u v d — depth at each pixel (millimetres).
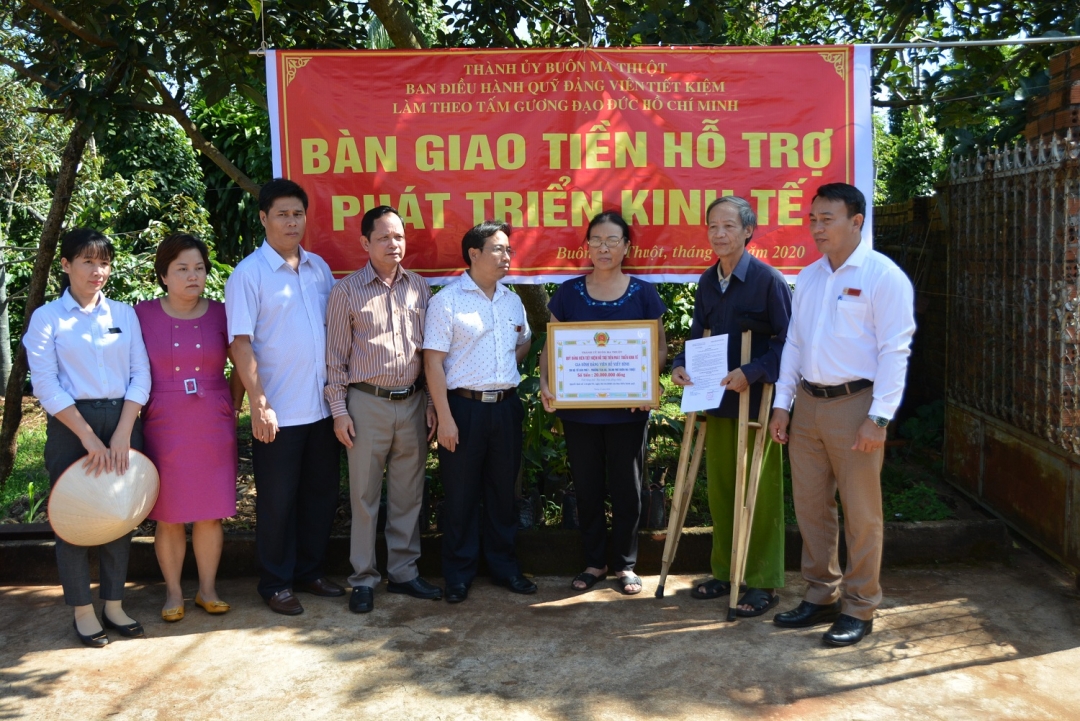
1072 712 2994
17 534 4465
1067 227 3918
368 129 4398
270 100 4363
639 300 4035
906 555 4355
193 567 4422
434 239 4477
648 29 4949
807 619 3707
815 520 3682
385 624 3797
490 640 3619
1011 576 4184
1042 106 4309
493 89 4398
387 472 4328
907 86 5898
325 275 4113
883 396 3328
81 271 3574
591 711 3035
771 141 4414
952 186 5250
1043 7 5129
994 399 4688
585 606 3961
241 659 3484
